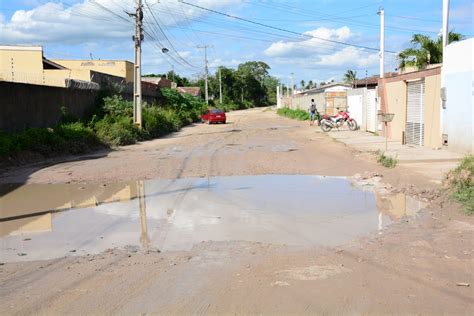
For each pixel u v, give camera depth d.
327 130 30.70
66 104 24.19
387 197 10.22
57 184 12.58
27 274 5.84
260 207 9.48
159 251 6.70
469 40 15.49
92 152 20.56
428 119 18.92
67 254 6.71
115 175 13.77
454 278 5.33
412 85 20.77
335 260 6.06
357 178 12.63
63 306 4.77
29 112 20.48
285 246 6.82
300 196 10.52
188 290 5.11
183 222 8.40
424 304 4.65
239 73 120.94
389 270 5.63
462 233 7.11
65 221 8.70
